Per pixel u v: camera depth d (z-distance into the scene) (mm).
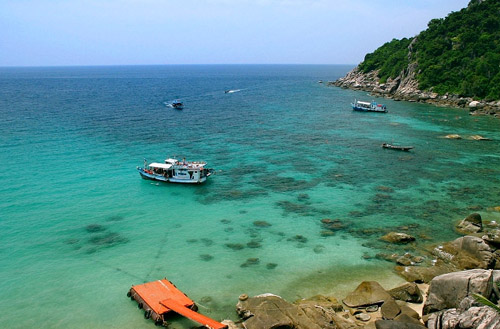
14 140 73125
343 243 36781
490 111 113625
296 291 29094
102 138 78312
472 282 24266
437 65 149500
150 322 25344
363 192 50469
